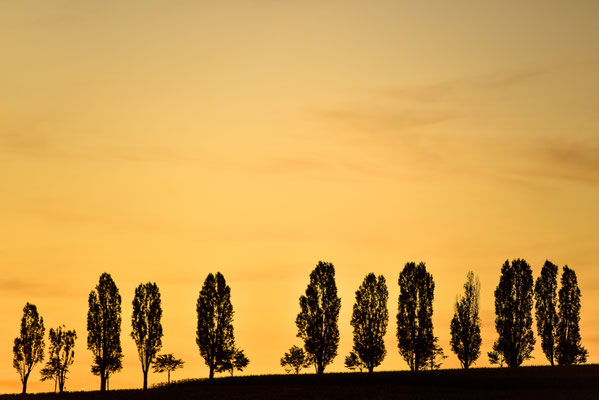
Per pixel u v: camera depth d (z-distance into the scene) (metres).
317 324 119.50
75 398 89.44
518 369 105.38
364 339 119.56
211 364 116.31
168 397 86.75
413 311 120.56
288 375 110.12
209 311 118.06
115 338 116.38
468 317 120.62
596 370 101.44
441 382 93.00
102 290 117.56
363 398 80.69
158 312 115.38
